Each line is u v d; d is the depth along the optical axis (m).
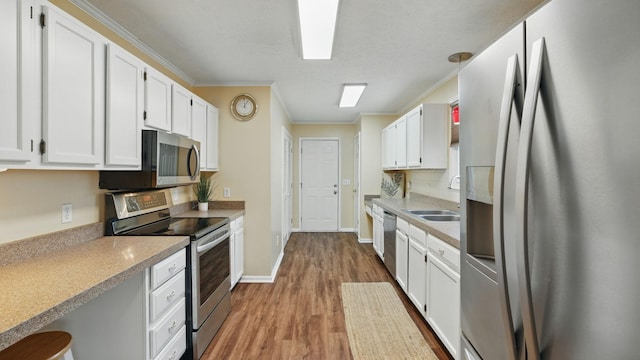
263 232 3.38
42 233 1.59
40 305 1.00
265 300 2.89
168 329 1.70
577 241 0.66
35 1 1.22
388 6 1.84
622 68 0.57
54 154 1.30
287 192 5.31
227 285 2.57
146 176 1.97
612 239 0.59
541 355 0.77
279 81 3.32
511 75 0.88
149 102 2.02
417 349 2.10
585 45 0.65
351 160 6.15
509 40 0.94
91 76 1.52
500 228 0.90
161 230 2.10
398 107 4.66
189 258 1.95
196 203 3.37
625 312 0.57
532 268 0.80
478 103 1.15
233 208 3.37
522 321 0.84
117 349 1.52
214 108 3.23
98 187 1.97
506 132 0.89
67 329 1.53
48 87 1.27
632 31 0.55
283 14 1.95
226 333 2.31
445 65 2.83
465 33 2.19
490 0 1.79
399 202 3.93
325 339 2.22
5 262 1.39
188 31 2.18
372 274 3.64
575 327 0.67
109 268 1.35
